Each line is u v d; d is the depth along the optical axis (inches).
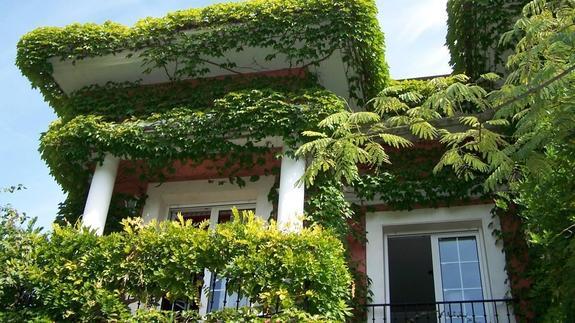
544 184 271.4
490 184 266.4
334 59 366.0
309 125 331.6
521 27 249.3
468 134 264.2
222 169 379.9
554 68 231.5
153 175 386.3
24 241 295.9
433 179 372.8
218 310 275.1
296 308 260.5
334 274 278.2
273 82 362.9
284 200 317.4
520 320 323.9
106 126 355.3
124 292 285.6
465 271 360.2
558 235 264.4
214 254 285.7
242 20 367.2
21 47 382.3
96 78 390.6
